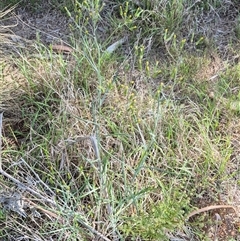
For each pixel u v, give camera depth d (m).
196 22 2.85
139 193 1.96
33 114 2.37
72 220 2.04
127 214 2.09
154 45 2.78
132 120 2.32
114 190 2.13
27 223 2.08
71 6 2.91
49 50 2.66
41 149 2.22
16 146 2.31
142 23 2.82
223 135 2.41
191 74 2.61
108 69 2.57
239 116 2.46
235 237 2.09
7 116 2.41
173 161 2.26
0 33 2.75
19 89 2.46
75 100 2.37
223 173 2.25
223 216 2.15
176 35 2.79
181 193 2.13
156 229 1.96
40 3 2.98
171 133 2.31
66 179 2.20
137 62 2.68
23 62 2.53
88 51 2.46
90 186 2.05
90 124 2.27
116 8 2.91
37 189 2.09
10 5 2.94
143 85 2.55
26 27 2.87
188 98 2.50
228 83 2.59
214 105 2.47
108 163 2.16
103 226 2.03
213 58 2.73
